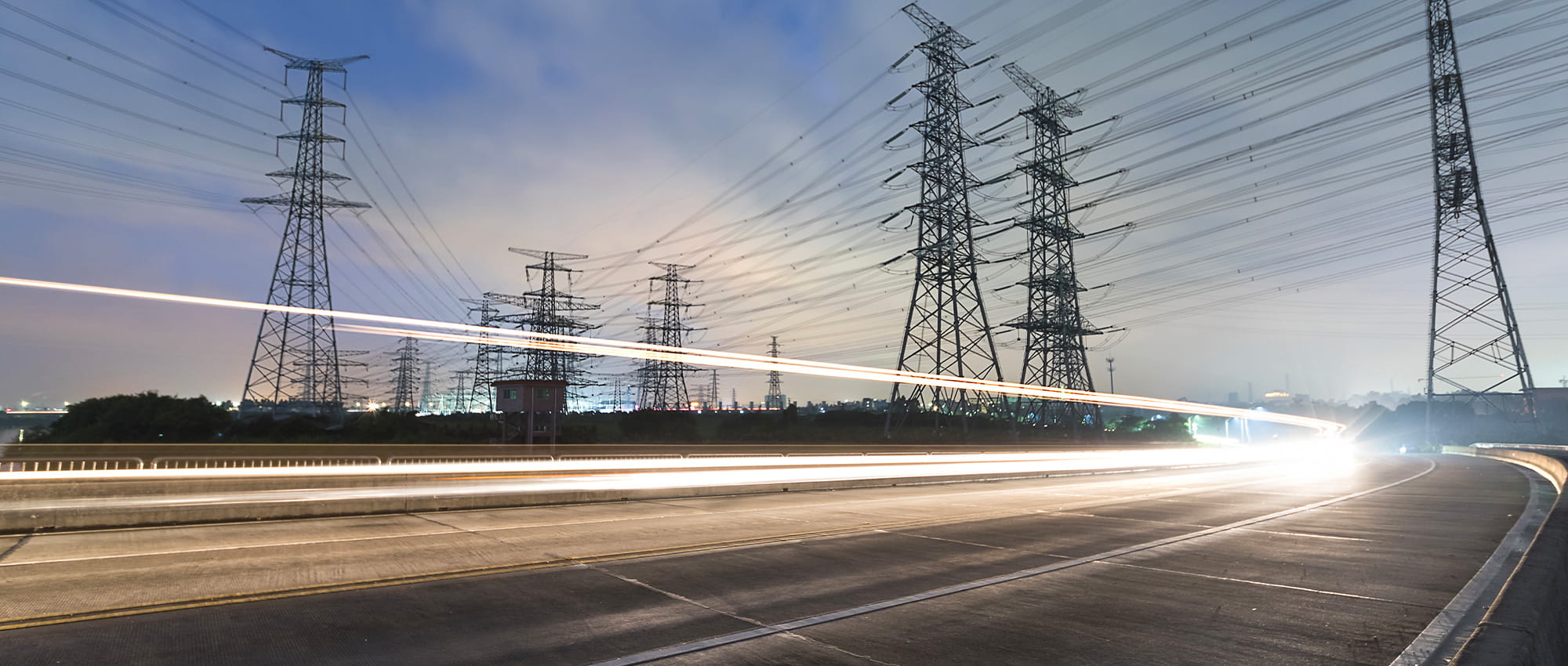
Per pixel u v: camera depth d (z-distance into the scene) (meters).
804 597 7.81
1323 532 12.64
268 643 6.04
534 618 6.90
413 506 15.66
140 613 6.93
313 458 25.81
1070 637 6.34
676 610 7.26
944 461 32.81
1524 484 23.45
